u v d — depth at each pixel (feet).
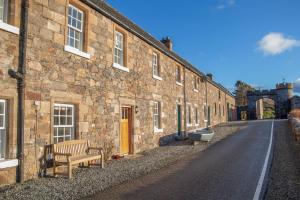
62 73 32.71
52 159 30.81
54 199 22.62
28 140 28.25
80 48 36.78
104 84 40.24
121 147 45.01
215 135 74.79
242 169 33.06
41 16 30.32
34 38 29.35
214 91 116.88
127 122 47.50
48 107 30.63
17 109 27.30
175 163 38.73
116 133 42.63
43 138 29.91
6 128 26.86
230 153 45.44
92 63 37.88
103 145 39.27
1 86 25.96
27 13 28.37
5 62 26.43
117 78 43.60
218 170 32.99
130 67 47.70
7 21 27.68
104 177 29.73
